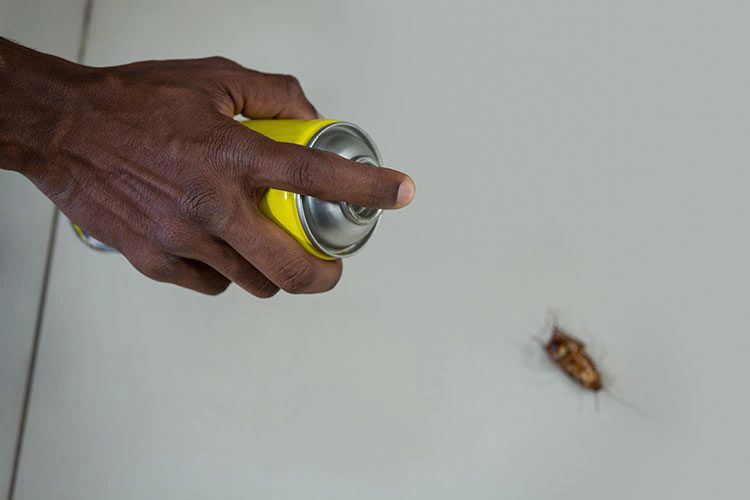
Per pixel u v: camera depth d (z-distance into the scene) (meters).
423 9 0.96
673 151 0.94
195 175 0.51
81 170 0.52
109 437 0.88
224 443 0.89
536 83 0.95
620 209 0.94
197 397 0.90
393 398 0.90
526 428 0.90
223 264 0.54
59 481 0.88
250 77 0.60
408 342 0.91
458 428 0.90
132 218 0.53
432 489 0.88
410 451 0.89
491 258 0.92
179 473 0.88
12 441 0.88
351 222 0.54
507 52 0.96
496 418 0.90
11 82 0.52
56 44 0.93
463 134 0.94
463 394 0.90
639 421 0.91
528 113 0.95
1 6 0.89
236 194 0.51
